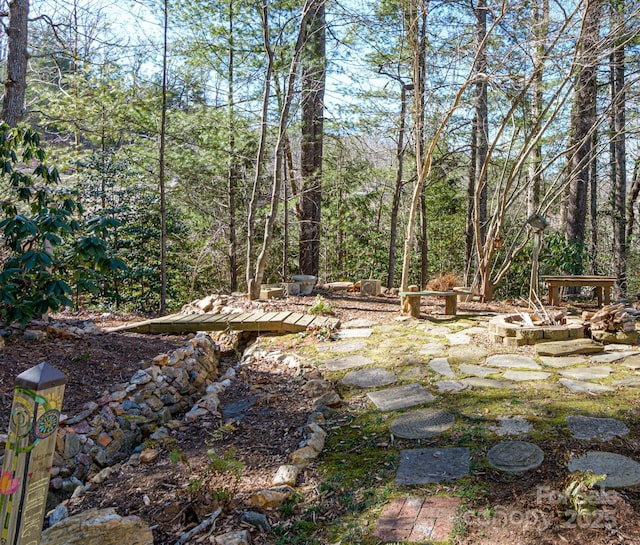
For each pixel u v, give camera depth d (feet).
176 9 36.04
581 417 12.03
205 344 19.45
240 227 45.21
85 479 11.59
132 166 38.29
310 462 11.48
